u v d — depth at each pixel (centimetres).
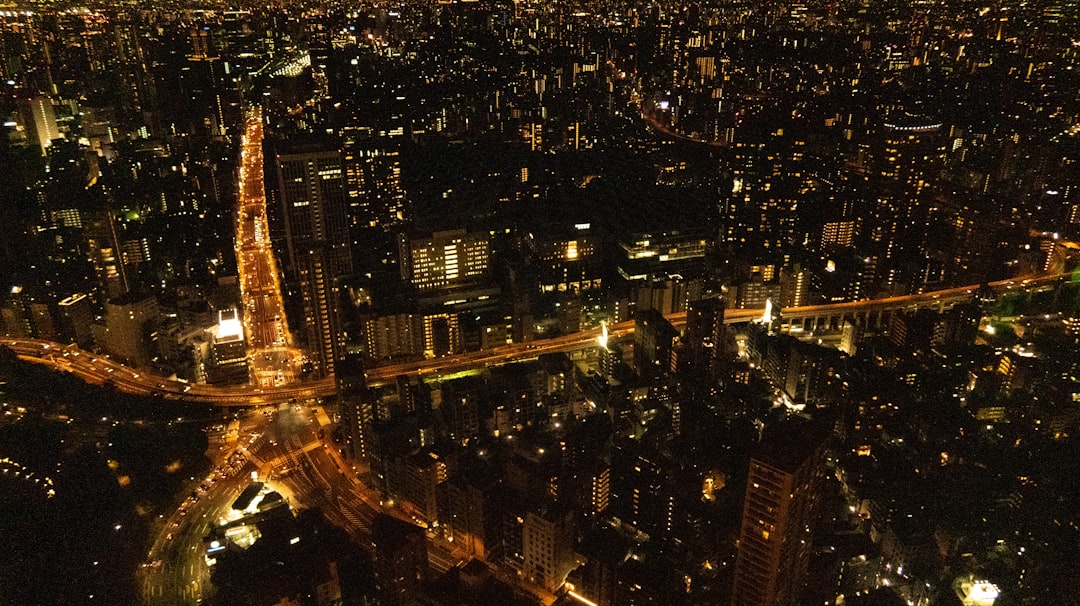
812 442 19350
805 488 19250
